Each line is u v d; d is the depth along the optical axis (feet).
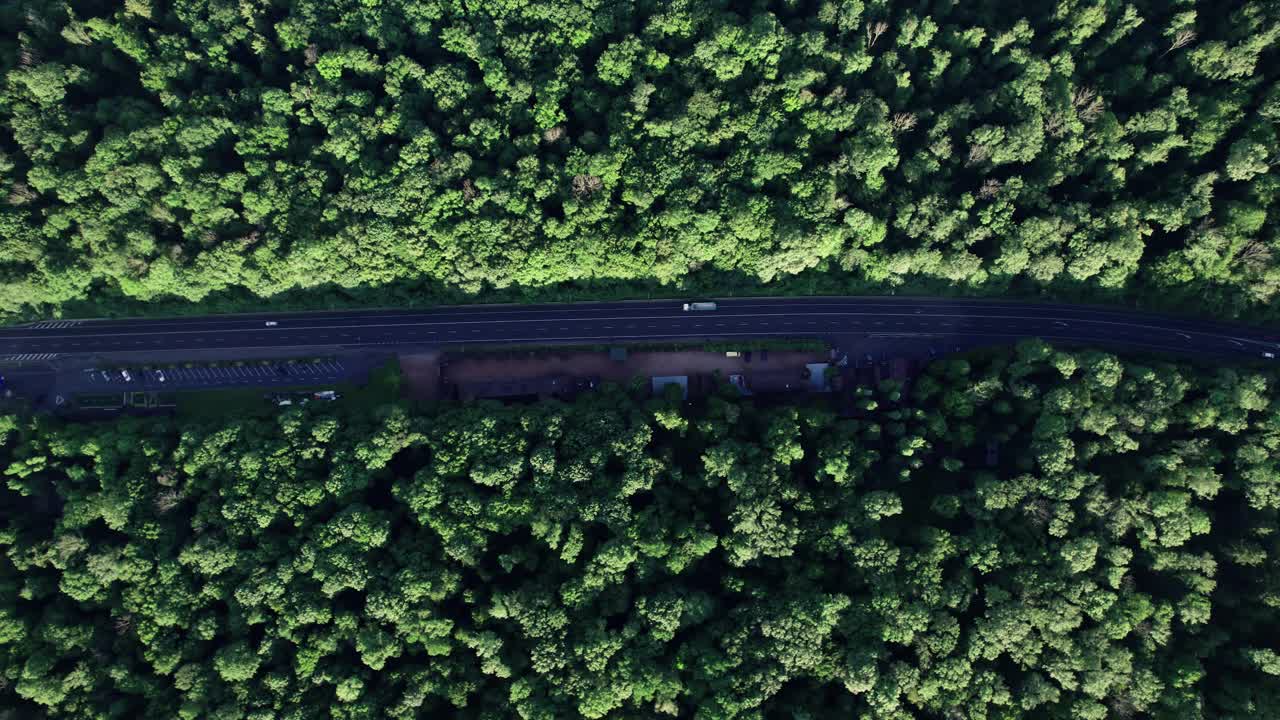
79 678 439.22
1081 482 444.14
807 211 482.69
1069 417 465.47
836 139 499.51
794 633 428.97
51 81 483.51
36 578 459.32
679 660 437.58
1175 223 477.36
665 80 506.07
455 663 445.37
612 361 524.93
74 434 485.97
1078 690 431.84
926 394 490.08
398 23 503.20
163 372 522.47
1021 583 437.99
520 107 498.28
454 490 457.27
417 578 440.04
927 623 430.61
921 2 508.53
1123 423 460.96
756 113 488.02
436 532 458.91
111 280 501.56
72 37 496.64
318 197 490.90
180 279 490.08
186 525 469.57
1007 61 499.51
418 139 481.46
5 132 490.08
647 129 490.49
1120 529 438.40
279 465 463.83
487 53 498.28
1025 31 495.41
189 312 520.83
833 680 443.32
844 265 499.10
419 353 526.16
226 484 462.60
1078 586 433.07
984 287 513.86
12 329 522.88
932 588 437.58
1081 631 436.35
